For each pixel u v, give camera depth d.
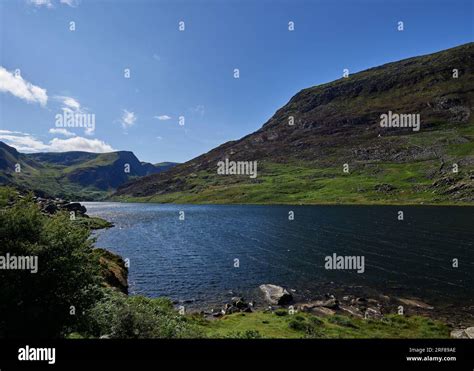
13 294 13.09
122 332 15.05
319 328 22.69
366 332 22.27
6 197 15.63
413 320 26.12
